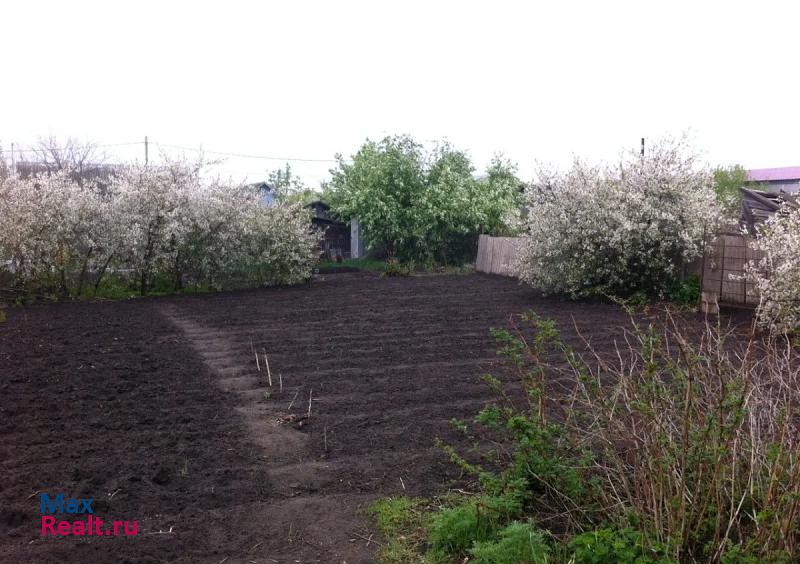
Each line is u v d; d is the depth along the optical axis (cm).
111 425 583
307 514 417
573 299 1455
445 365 813
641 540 316
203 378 761
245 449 527
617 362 772
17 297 1540
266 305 1469
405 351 904
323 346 951
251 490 450
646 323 1092
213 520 408
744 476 351
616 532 340
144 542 379
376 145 2716
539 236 1445
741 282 1240
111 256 1680
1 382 722
